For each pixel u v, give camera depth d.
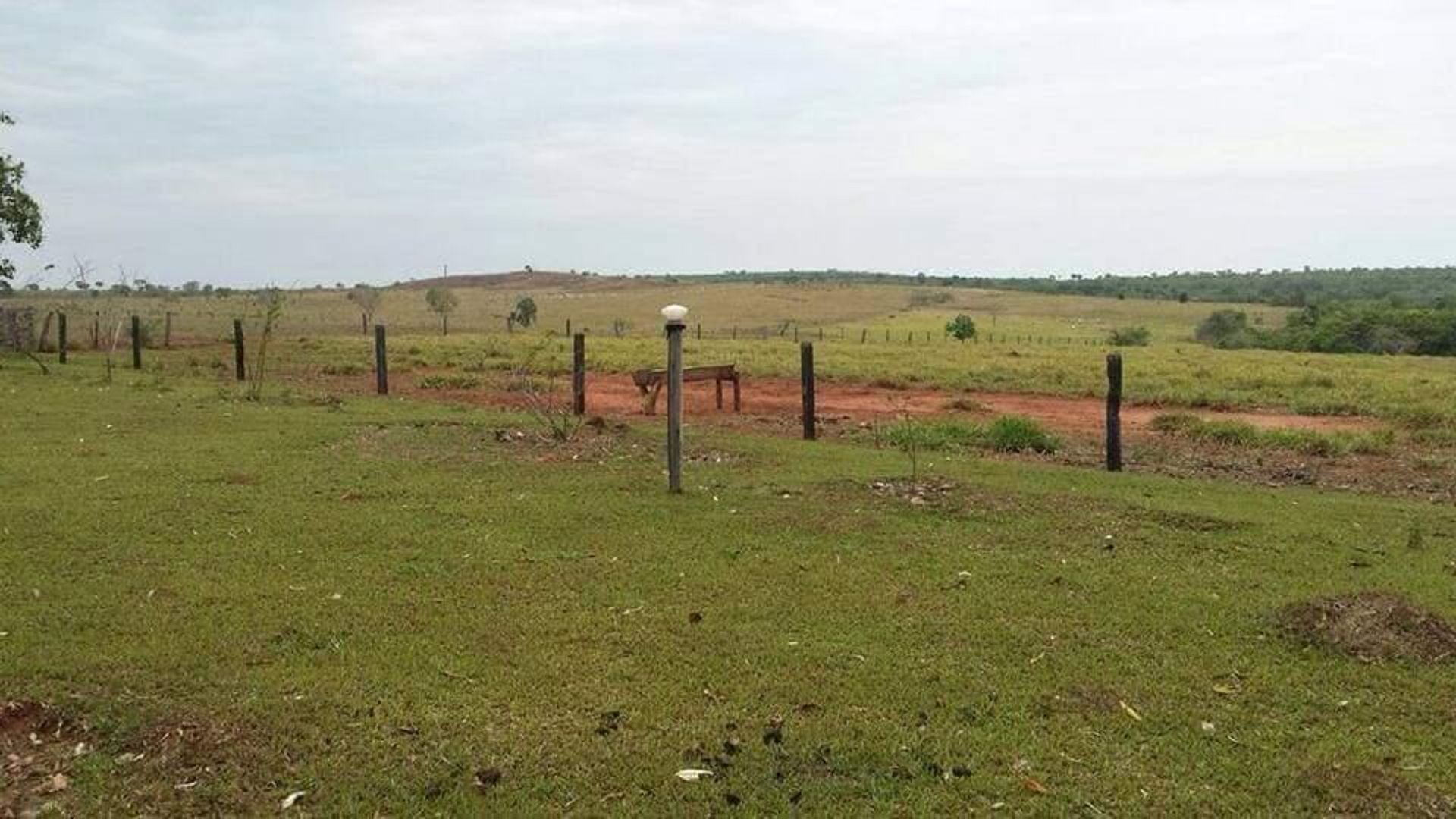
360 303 82.00
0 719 4.79
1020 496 10.04
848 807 4.25
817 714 5.11
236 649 5.74
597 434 13.94
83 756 4.54
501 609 6.51
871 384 25.14
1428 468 14.04
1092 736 4.94
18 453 11.45
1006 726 5.01
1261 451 15.53
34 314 30.55
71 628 6.02
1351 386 26.89
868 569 7.51
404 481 10.33
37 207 29.25
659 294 119.31
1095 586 7.22
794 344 46.44
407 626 6.17
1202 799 4.39
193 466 10.82
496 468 11.16
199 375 22.30
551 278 153.62
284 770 4.45
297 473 10.59
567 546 8.00
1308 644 6.15
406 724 4.89
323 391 19.38
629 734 4.86
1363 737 4.99
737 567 7.50
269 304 32.75
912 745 4.79
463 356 31.30
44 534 7.98
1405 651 5.93
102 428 13.38
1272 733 5.00
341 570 7.25
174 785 4.31
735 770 4.53
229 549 7.71
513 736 4.80
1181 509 9.71
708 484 10.45
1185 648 6.09
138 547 7.71
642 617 6.41
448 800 4.25
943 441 14.72
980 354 38.84
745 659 5.77
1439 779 4.60
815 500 9.73
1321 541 8.77
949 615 6.56
